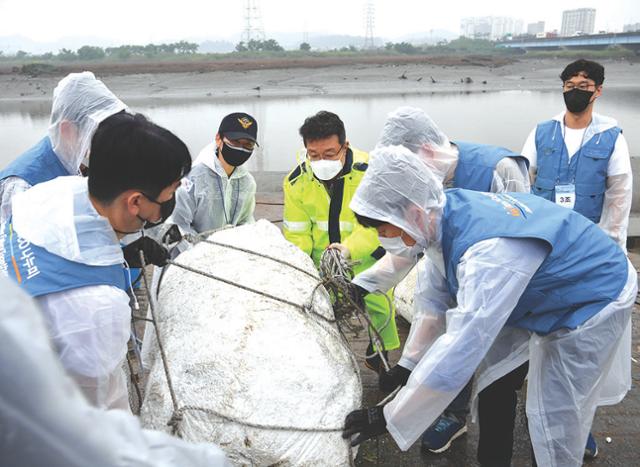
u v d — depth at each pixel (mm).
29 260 1457
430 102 23016
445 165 2734
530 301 1965
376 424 1960
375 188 1919
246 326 1957
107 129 1431
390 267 2461
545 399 2053
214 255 2320
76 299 1430
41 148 2486
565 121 3445
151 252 2150
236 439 1761
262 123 17219
